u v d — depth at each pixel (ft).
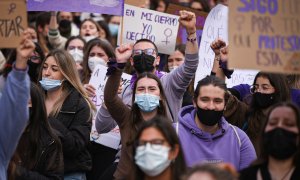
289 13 35.42
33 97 41.70
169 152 34.42
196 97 40.68
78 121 47.78
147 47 47.93
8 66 46.68
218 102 40.19
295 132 34.17
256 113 44.86
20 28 36.58
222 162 40.55
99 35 73.00
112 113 43.86
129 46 43.24
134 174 35.14
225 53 45.78
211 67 53.21
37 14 77.66
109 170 46.16
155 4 81.66
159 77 49.01
